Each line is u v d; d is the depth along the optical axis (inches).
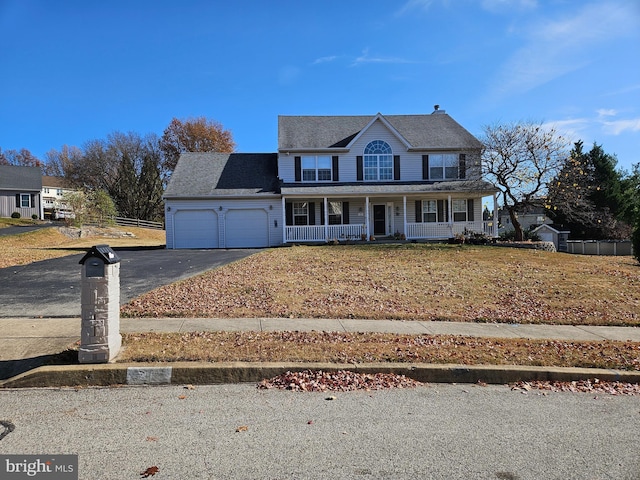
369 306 371.9
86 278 213.5
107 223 1385.3
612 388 211.9
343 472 129.0
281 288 429.1
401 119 1074.1
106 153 2095.2
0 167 1562.5
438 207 978.1
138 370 206.2
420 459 138.0
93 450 140.2
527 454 142.9
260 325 300.8
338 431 157.9
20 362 215.5
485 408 184.4
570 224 1435.8
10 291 398.6
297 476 126.3
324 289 432.1
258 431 156.6
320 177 964.0
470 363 228.1
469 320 339.6
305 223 952.3
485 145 871.7
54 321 297.4
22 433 152.2
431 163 980.6
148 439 148.6
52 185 2564.0
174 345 242.7
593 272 547.2
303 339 262.8
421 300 398.6
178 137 2256.4
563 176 850.1
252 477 125.3
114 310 222.7
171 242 909.8
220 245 918.4
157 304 354.6
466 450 144.9
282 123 1022.4
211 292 404.2
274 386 205.0
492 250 729.6
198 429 157.2
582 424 168.9
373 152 970.1
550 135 847.7
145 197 1893.5
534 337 292.0
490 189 898.1
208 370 209.9
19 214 1525.6
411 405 185.8
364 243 867.4
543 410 183.2
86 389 198.5
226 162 1033.5
